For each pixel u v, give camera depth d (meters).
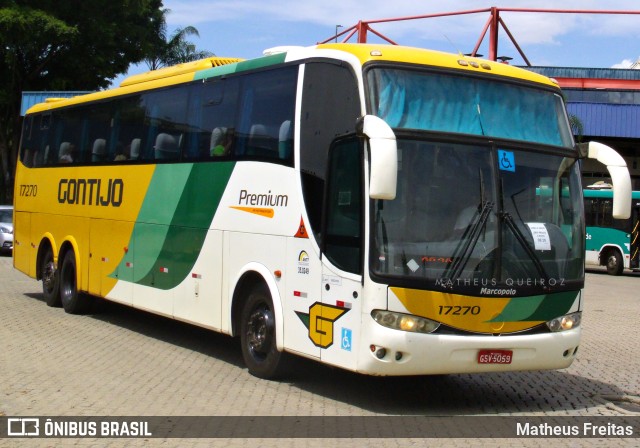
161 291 12.03
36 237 16.55
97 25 43.53
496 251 8.34
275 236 9.51
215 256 10.71
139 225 12.73
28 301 16.80
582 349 13.25
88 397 8.66
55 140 16.17
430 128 8.45
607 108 37.56
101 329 13.50
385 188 7.48
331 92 8.85
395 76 8.50
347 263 8.27
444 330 8.08
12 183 45.25
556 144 9.12
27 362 10.45
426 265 8.05
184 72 12.27
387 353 7.90
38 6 42.44
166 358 11.12
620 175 8.79
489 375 10.84
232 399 8.77
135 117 13.21
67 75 45.47
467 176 8.42
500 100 8.95
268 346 9.66
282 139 9.57
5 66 43.69
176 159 11.86
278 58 9.95
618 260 32.91
